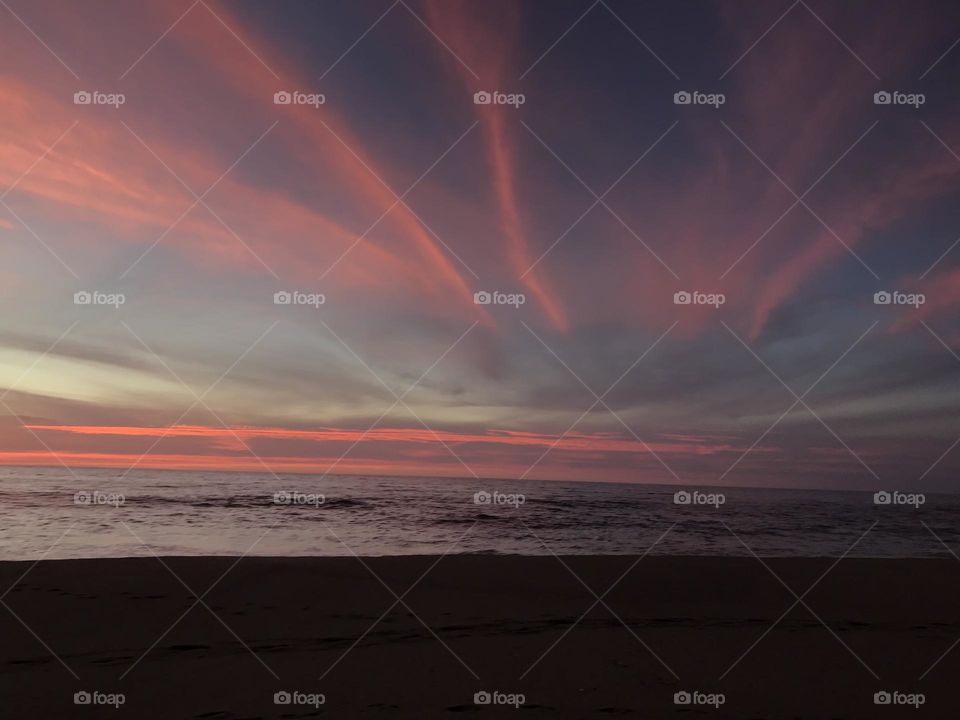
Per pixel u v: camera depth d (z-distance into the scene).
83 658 5.92
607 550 19.53
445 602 8.42
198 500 33.59
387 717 4.61
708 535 24.66
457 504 35.25
